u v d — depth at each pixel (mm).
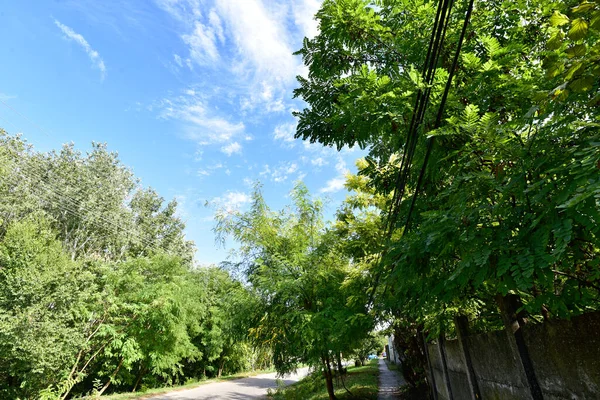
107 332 14742
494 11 3219
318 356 8578
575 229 1631
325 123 3789
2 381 12242
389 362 27391
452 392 5316
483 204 2014
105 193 27562
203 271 24438
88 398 15047
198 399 16141
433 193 3340
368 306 6848
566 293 1997
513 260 1683
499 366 3033
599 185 1204
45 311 11500
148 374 20438
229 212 11102
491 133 1936
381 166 3996
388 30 3193
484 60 3115
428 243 2084
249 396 16984
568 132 1743
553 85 2180
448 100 2602
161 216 32469
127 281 16797
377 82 2721
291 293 9258
